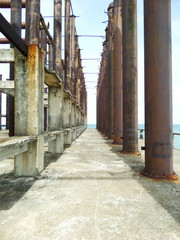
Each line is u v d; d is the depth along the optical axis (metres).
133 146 7.36
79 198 2.98
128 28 7.30
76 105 15.98
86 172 4.57
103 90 21.61
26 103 4.30
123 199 2.95
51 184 3.66
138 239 1.93
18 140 3.29
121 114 10.52
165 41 4.20
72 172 4.55
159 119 4.13
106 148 9.09
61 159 6.21
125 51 7.45
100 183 3.74
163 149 4.07
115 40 10.20
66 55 13.04
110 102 13.72
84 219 2.32
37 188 3.43
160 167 4.05
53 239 1.92
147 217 2.39
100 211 2.54
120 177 4.16
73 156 6.82
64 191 3.28
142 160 6.14
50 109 7.57
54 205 2.72
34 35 6.03
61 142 7.58
